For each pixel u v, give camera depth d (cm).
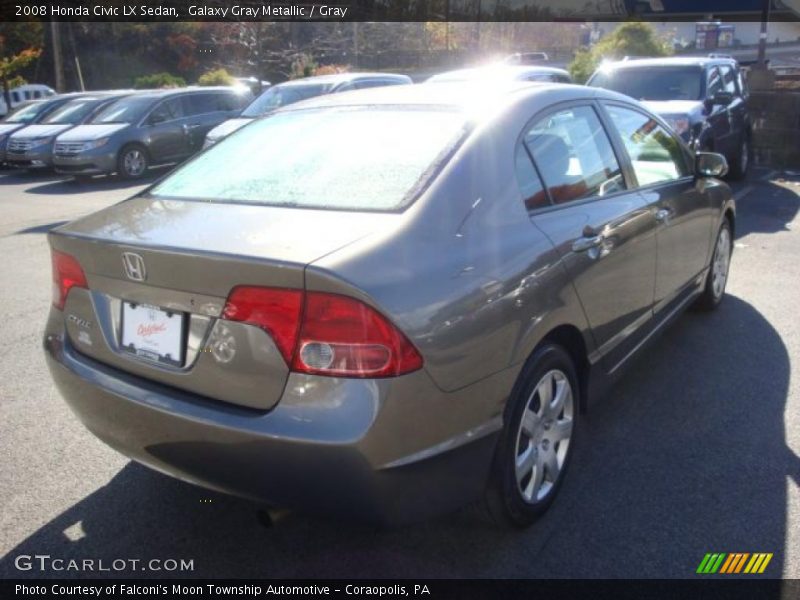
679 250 424
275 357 227
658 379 430
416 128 304
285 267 222
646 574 267
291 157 314
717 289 531
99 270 268
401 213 254
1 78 2530
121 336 266
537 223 292
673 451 350
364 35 3453
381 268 230
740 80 1153
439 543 287
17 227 973
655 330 405
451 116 307
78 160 1386
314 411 222
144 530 300
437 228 254
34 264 750
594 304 319
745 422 377
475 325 246
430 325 232
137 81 2966
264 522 254
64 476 340
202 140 1573
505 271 263
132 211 297
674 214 409
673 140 450
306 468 225
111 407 264
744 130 1098
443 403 237
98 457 357
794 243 733
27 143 1523
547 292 281
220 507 316
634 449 353
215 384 240
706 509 304
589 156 348
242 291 230
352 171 288
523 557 278
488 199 276
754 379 427
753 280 613
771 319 522
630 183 376
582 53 2677
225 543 292
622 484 323
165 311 251
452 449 243
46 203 1190
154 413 248
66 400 290
